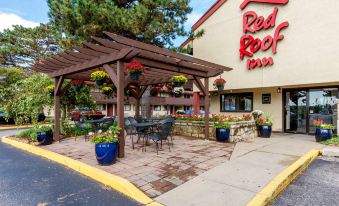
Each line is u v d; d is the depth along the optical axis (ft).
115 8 27.99
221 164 15.58
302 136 29.01
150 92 36.19
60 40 31.17
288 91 33.37
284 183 12.35
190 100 117.08
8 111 30.99
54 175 14.71
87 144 23.68
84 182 13.41
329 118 29.12
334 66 25.16
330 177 13.88
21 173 15.14
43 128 24.06
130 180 12.63
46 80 29.53
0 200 11.03
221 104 40.40
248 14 32.24
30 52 74.79
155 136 19.76
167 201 10.24
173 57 19.84
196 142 24.27
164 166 15.21
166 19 31.83
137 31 29.19
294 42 28.25
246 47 32.76
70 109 33.81
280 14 29.35
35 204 10.60
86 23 28.99
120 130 17.29
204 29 37.04
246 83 32.81
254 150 19.95
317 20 26.40
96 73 20.53
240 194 10.73
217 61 36.14
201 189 11.40
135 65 17.25
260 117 29.50
